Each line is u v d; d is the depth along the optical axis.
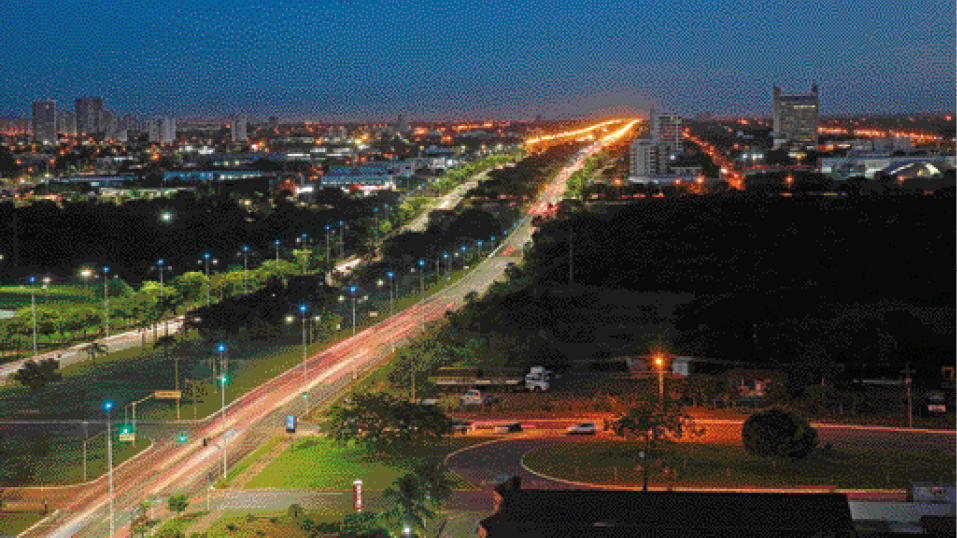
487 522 95.69
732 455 168.88
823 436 182.38
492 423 191.00
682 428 185.62
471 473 161.88
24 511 149.50
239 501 151.38
